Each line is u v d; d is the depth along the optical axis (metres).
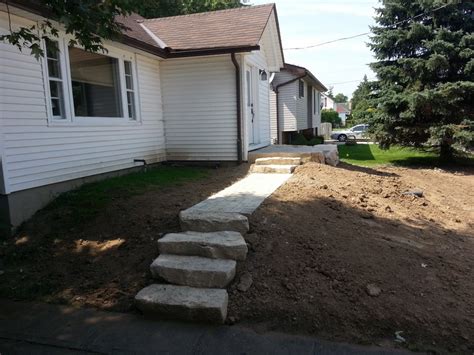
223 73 9.58
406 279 3.94
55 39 6.62
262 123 12.06
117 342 3.31
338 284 3.80
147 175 8.30
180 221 4.85
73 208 6.03
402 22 13.93
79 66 7.34
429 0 13.12
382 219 5.66
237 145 9.70
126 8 4.48
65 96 6.89
